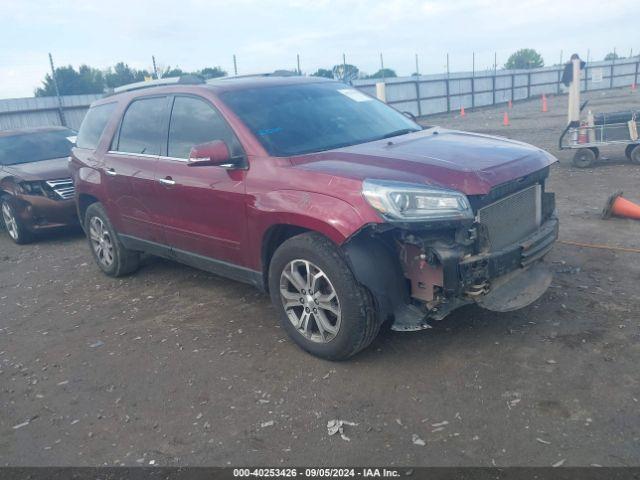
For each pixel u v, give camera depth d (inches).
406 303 142.0
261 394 140.9
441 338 158.7
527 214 156.5
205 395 143.3
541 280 156.3
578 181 363.9
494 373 139.0
